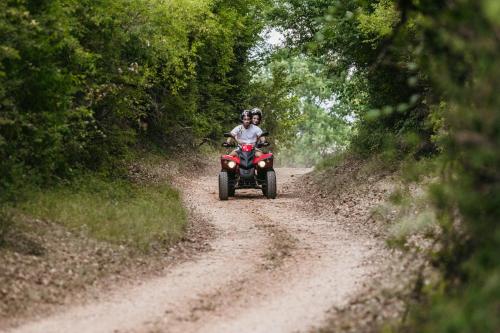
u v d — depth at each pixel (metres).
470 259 15.51
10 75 31.58
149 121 74.44
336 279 24.91
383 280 23.38
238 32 92.25
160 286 24.38
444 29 15.00
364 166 51.56
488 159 13.70
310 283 24.50
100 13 43.06
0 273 22.58
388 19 41.25
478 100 14.05
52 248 26.44
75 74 40.12
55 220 30.61
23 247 25.61
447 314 13.34
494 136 13.34
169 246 30.53
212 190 55.03
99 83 45.00
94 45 43.81
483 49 13.61
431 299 16.89
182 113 76.44
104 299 22.56
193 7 66.62
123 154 49.16
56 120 35.62
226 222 38.31
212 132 96.00
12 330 19.17
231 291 23.66
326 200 46.34
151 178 54.09
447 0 15.74
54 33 33.62
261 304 22.05
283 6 61.88
